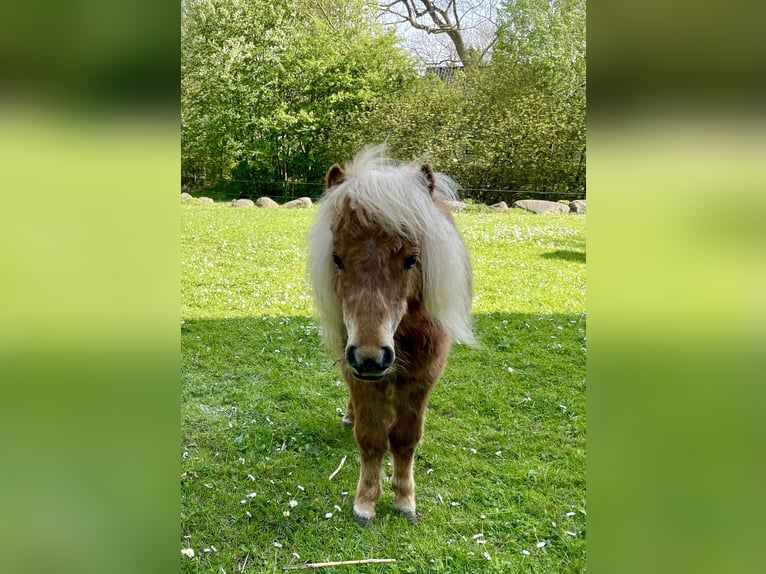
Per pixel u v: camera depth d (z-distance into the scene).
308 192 15.04
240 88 14.41
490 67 14.66
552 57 14.13
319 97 15.27
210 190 15.21
